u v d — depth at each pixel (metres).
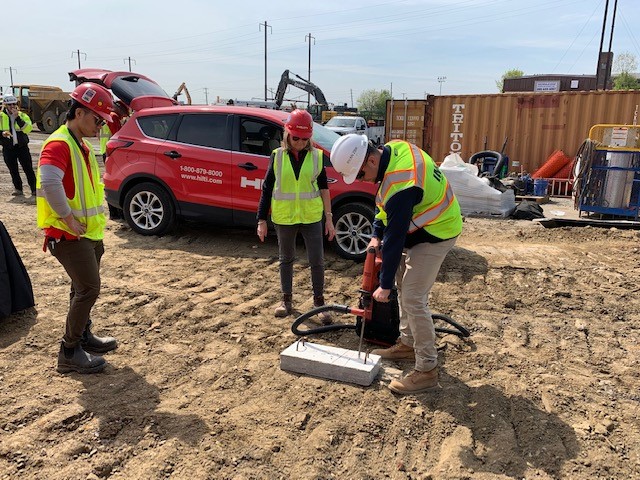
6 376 3.54
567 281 5.71
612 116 12.11
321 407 3.26
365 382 3.52
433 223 3.14
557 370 3.76
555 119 12.62
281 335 4.30
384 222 3.41
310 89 26.22
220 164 6.64
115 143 7.24
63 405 3.21
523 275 5.90
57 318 4.45
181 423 3.06
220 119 6.77
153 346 4.05
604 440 2.96
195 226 7.86
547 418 3.16
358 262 6.30
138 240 7.12
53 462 2.71
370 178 3.14
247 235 7.48
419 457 2.85
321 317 4.50
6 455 2.75
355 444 2.92
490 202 9.62
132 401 3.29
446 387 3.51
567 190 12.46
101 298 4.93
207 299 5.04
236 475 2.64
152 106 8.83
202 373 3.66
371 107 75.69
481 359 3.90
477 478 2.67
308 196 4.52
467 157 13.55
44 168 3.13
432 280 3.31
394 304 3.96
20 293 4.36
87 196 3.38
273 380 3.59
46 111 27.47
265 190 4.64
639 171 8.67
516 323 4.59
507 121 13.02
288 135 4.45
